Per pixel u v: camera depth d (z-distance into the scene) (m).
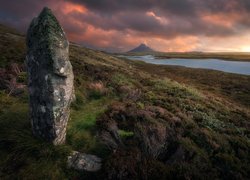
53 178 9.65
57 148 10.70
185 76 59.28
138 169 10.14
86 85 20.53
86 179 9.97
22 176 9.44
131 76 30.66
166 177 10.17
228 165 12.05
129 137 12.81
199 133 14.33
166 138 12.79
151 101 19.52
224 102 27.00
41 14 11.14
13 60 25.12
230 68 98.19
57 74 10.50
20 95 16.33
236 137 15.24
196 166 11.45
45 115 10.64
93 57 48.56
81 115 15.03
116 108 16.05
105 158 10.81
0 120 12.34
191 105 20.23
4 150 10.46
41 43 10.57
